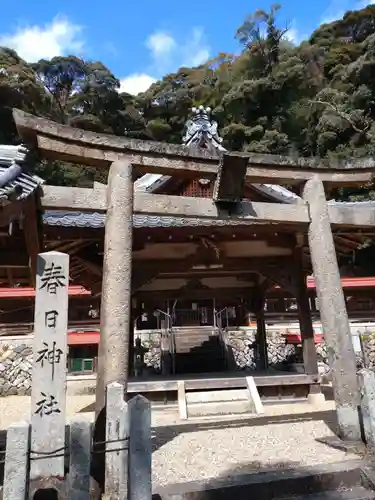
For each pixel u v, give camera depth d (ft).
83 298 66.59
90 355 58.80
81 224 25.76
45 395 13.71
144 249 32.32
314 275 20.99
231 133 131.23
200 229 27.66
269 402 31.42
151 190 33.06
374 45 121.60
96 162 20.06
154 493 12.54
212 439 19.31
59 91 168.86
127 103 167.43
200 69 192.13
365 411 16.66
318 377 31.78
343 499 12.77
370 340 59.77
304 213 22.17
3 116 112.47
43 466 12.98
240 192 21.31
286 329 63.41
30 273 23.85
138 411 11.94
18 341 53.06
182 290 43.57
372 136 109.29
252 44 166.09
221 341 53.62
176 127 163.94
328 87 134.51
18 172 17.39
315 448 16.93
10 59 126.62
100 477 13.79
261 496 13.02
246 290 44.47
